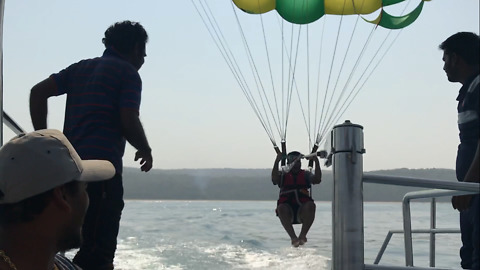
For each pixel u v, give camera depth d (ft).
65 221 4.22
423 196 7.98
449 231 10.32
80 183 4.34
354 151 5.45
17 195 3.97
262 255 39.45
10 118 8.09
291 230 21.57
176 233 63.10
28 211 4.04
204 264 34.24
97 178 4.53
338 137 5.52
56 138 4.26
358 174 5.47
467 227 9.32
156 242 50.42
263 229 72.08
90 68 8.50
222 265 33.88
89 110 8.13
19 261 4.06
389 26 22.06
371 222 94.79
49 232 4.15
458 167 9.29
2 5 6.25
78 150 7.97
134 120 8.03
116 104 8.24
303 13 21.36
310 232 64.90
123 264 33.60
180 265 33.68
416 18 21.49
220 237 57.00
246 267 32.99
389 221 97.71
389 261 35.14
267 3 21.67
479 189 5.79
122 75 8.28
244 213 146.20
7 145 4.13
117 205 7.89
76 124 8.16
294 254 39.88
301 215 21.95
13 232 4.08
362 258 5.40
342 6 21.48
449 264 33.63
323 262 35.27
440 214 121.90
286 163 22.33
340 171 5.48
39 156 4.07
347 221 5.40
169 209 189.67
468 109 8.95
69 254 26.76
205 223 87.51
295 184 22.16
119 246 46.01
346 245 5.38
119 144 8.27
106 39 8.88
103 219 7.63
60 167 4.12
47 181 4.04
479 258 8.11
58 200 4.14
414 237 51.78
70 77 8.60
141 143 8.09
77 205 4.31
